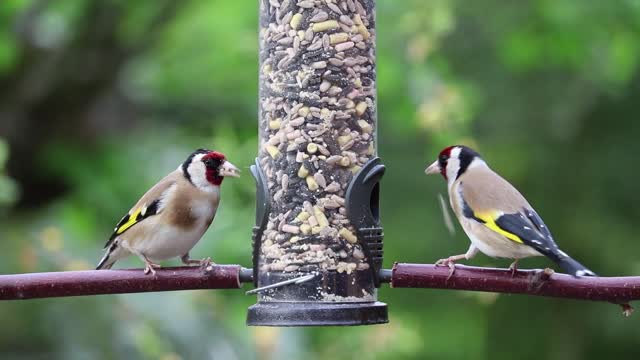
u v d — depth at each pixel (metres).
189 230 9.93
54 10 16.55
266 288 9.52
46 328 14.59
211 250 14.24
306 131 9.77
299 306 9.52
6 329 14.86
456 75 17.09
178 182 9.98
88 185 16.19
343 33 9.85
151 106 17.53
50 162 16.80
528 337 19.02
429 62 15.92
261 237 9.77
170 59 17.17
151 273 9.54
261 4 10.09
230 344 14.12
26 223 15.63
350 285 9.62
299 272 9.62
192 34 17.12
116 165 16.36
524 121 17.45
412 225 17.42
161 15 17.05
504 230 9.27
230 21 16.94
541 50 16.69
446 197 17.39
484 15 16.64
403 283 9.47
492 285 9.31
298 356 14.37
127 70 17.36
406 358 17.78
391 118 16.56
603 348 19.19
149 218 9.88
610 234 18.06
